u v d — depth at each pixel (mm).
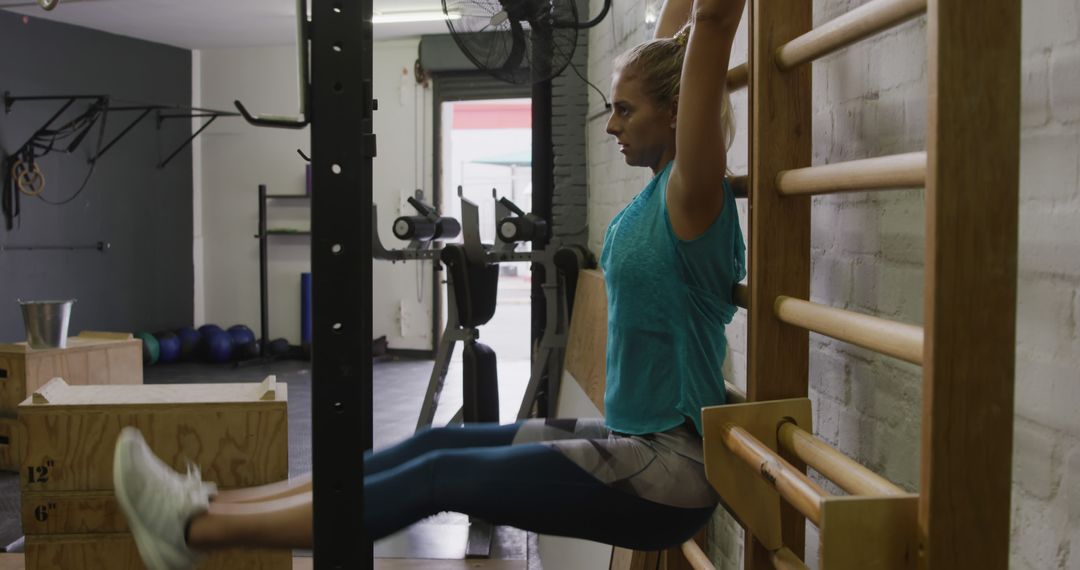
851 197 1499
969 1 857
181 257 8852
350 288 1218
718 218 1370
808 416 1344
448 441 1536
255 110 8836
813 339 1688
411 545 3510
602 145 4223
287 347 8633
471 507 1331
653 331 1403
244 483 2645
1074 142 963
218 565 2693
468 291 3684
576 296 3824
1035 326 1028
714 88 1262
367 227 1549
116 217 8133
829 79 1586
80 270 7789
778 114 1380
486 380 3691
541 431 1547
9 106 7062
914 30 1274
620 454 1345
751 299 1410
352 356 1223
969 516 878
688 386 1392
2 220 7078
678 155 1314
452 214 8969
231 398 2684
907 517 912
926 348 884
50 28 7441
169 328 8734
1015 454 1067
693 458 1381
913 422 1299
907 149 1299
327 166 1206
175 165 8750
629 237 1436
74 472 2602
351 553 1239
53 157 7504
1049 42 1000
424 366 8070
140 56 8305
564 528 1365
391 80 8445
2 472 4492
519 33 2600
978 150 863
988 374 872
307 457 4641
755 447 1171
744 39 2105
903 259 1318
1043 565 1019
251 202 8945
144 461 1376
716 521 2324
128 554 2619
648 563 2078
